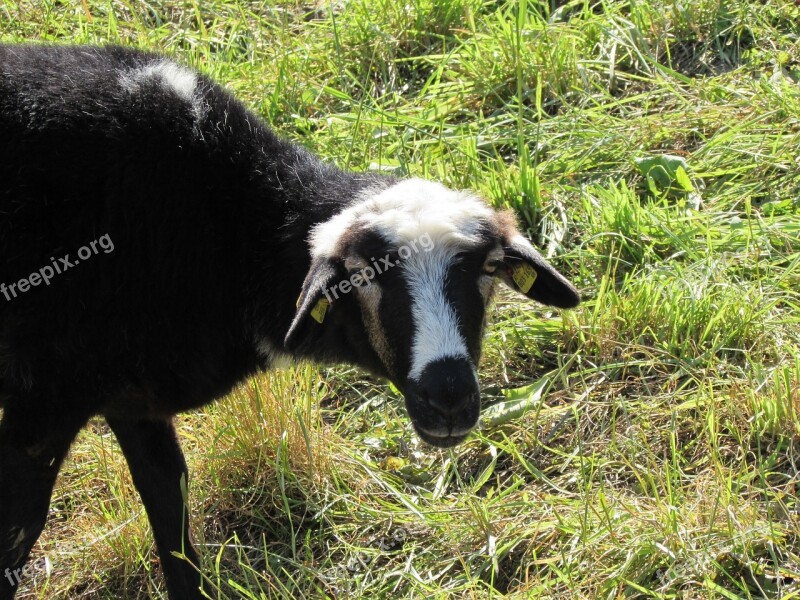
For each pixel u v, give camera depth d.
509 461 5.65
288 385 5.66
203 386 5.02
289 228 4.91
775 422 5.36
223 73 7.76
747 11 7.83
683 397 5.67
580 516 4.95
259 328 5.04
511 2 8.02
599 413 5.73
